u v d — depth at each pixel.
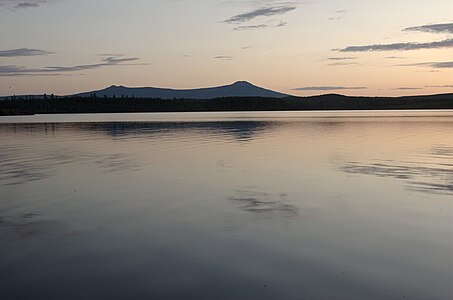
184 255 7.58
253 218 9.91
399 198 11.84
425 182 14.22
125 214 10.37
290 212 10.43
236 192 12.80
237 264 7.15
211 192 12.83
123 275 6.76
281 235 8.63
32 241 8.38
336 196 12.16
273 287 6.30
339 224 9.37
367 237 8.46
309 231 8.88
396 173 16.06
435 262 7.18
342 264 7.11
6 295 6.13
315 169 17.19
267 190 13.08
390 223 9.41
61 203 11.54
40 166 18.50
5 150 25.33
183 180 14.89
